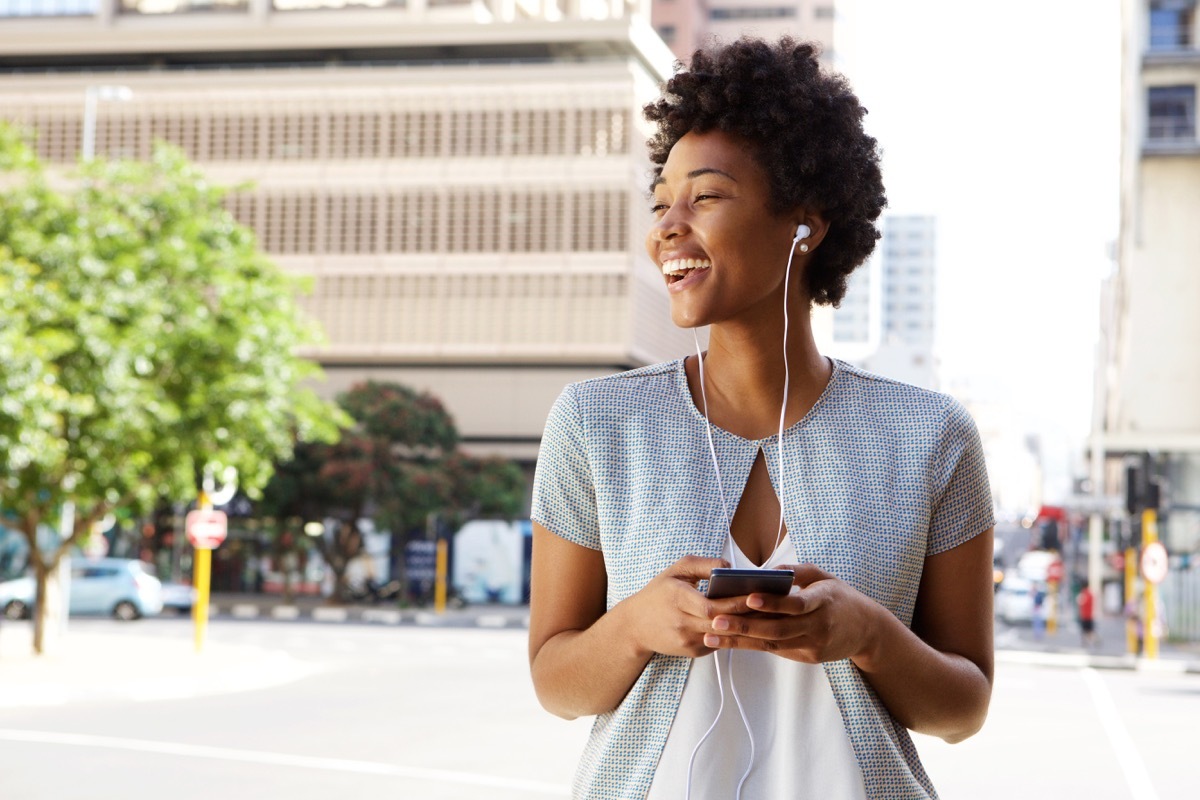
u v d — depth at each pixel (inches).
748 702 71.1
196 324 920.3
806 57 77.0
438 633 1416.1
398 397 2074.3
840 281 80.7
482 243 2642.7
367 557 2174.0
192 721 587.5
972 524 76.4
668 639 65.5
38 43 2780.5
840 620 63.9
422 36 2684.5
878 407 76.1
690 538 72.8
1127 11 2107.5
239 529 2198.6
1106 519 2210.9
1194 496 1879.9
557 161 2618.1
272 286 982.4
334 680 823.7
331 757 474.3
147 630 1339.8
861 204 78.0
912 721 72.1
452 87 2650.1
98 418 851.4
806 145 74.8
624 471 75.9
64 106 2696.9
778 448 74.5
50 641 942.4
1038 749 528.1
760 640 63.5
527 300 2615.7
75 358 834.8
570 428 77.3
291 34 2726.4
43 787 405.1
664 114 77.2
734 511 73.6
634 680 72.3
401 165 2659.9
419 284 2652.6
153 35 2755.9
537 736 539.8
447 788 405.7
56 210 900.0
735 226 74.0
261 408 954.1
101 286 862.5
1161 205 1931.6
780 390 76.4
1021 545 4079.7
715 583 62.4
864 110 78.9
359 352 2657.5
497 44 2677.2
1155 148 1920.5
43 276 854.5
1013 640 1491.1
